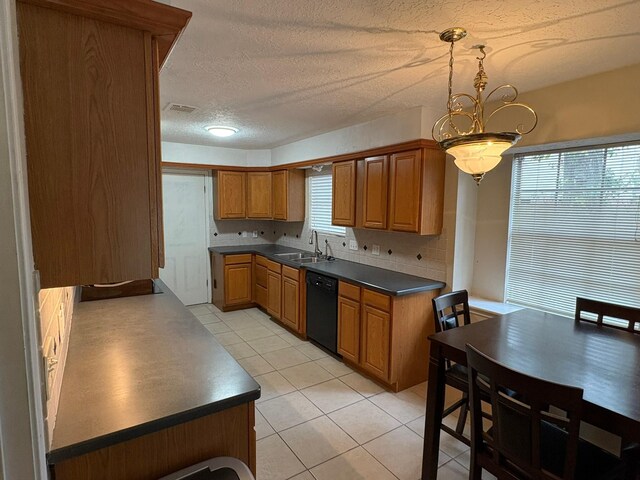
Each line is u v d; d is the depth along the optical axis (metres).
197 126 3.79
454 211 3.08
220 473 1.21
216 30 1.68
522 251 2.99
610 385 1.45
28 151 0.90
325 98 2.75
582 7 1.46
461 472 2.13
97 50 0.95
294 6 1.47
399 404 2.85
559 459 1.55
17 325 0.68
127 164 1.02
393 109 3.06
